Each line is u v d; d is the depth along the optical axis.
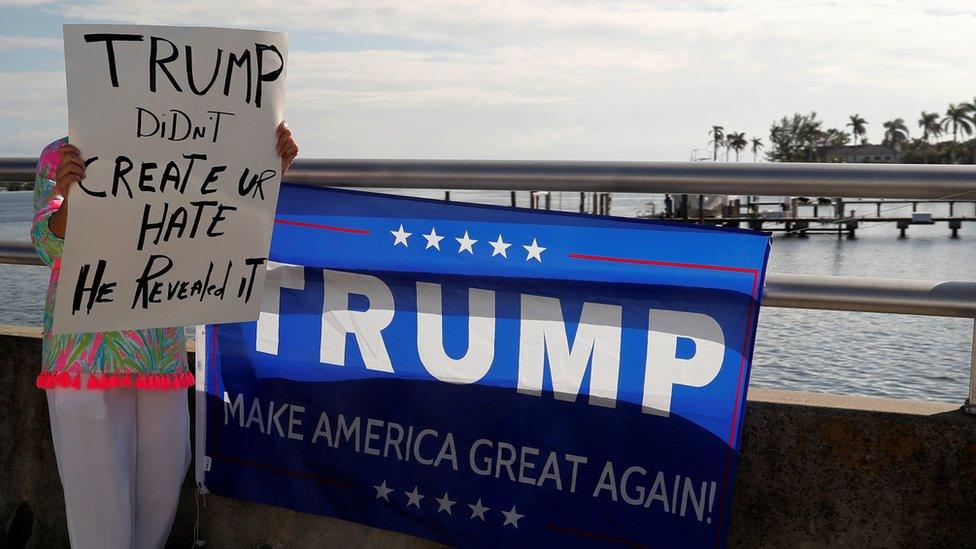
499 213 2.95
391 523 3.14
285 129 2.80
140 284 2.62
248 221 2.77
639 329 2.82
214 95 2.66
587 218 2.85
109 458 2.76
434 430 3.07
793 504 2.79
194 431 3.47
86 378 2.71
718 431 2.74
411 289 3.07
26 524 3.61
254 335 3.29
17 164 3.52
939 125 153.50
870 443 2.69
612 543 2.87
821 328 20.11
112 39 2.52
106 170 2.54
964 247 46.69
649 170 2.83
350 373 3.17
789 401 2.83
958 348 18.00
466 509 3.04
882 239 54.31
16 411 3.58
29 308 12.98
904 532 2.68
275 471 3.29
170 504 3.01
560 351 2.91
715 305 2.73
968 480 2.61
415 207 3.05
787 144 157.88
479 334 3.00
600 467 2.88
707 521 2.75
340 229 3.14
